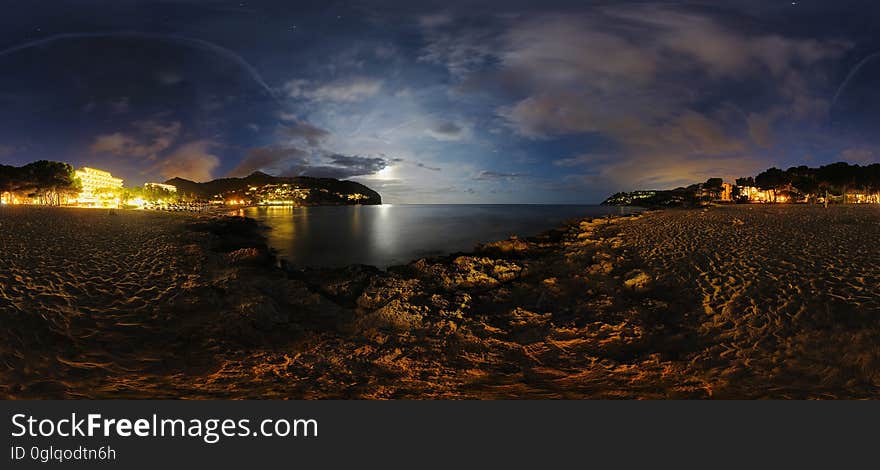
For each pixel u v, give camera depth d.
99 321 8.52
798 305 8.89
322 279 14.62
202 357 7.37
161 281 11.69
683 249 16.47
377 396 6.29
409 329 8.95
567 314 9.91
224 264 15.15
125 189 113.69
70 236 20.52
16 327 7.64
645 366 7.11
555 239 28.33
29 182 75.50
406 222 63.56
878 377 6.19
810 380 6.29
